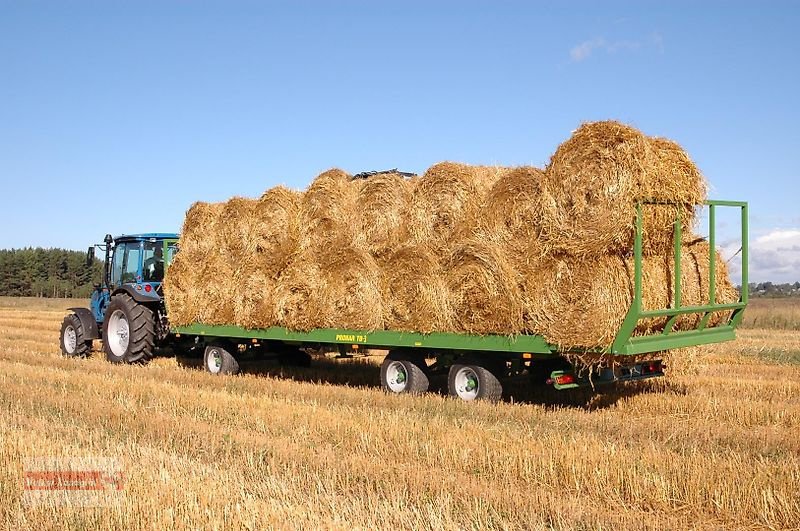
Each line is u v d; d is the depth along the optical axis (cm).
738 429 814
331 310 1106
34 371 1256
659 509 559
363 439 745
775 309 3073
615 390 1095
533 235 901
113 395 1029
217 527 491
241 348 1408
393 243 1045
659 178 842
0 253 7788
